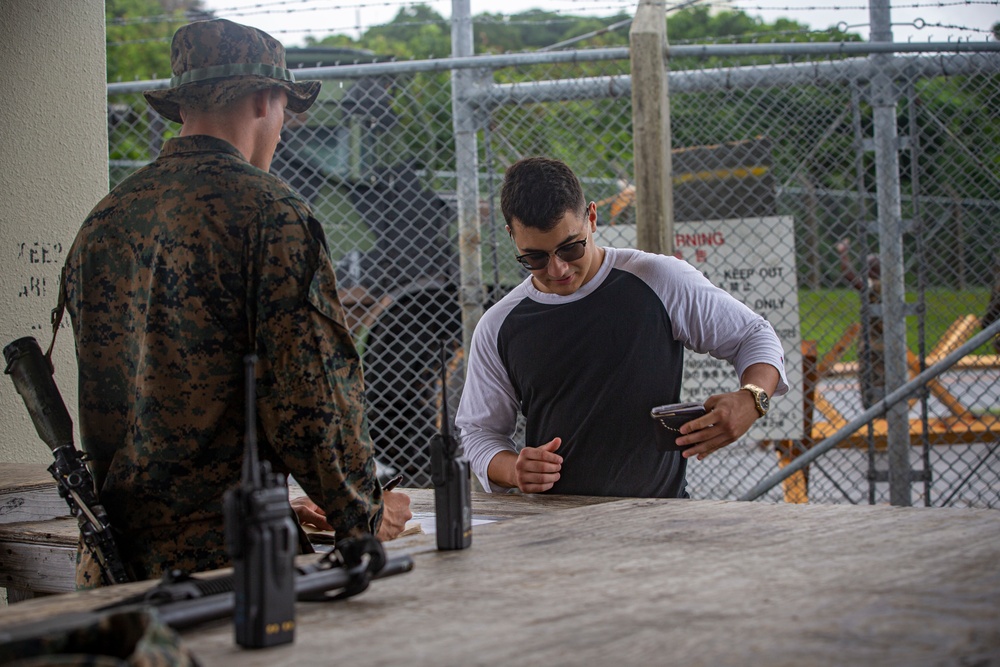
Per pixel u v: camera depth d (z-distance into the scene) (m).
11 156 3.29
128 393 1.92
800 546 1.61
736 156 4.22
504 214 2.65
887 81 4.03
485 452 2.77
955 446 5.91
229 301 1.83
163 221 1.86
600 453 2.70
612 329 2.68
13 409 3.29
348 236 5.29
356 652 1.12
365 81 5.37
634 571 1.47
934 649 1.08
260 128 2.03
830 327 4.57
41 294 3.37
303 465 1.83
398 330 5.24
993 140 4.17
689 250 4.17
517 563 1.55
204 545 1.87
